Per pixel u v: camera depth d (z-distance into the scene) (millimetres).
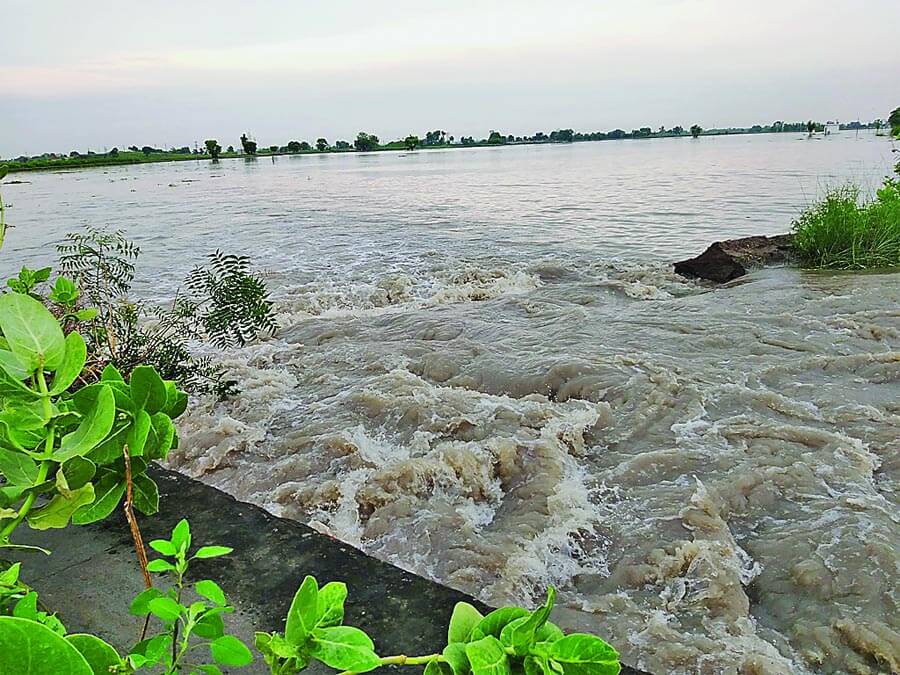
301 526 3320
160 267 14594
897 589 3539
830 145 81188
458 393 6223
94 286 6184
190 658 2324
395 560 4109
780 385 6371
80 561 3004
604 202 26109
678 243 16641
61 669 754
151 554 3062
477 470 4902
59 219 24891
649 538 4141
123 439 1256
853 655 3213
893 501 4453
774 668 3104
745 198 25625
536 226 20047
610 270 13109
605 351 7328
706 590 3676
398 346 7832
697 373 6609
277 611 2711
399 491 4715
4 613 1332
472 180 42812
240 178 56125
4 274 13859
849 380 6473
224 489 5004
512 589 3801
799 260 12703
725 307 9250
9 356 1186
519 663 875
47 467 1125
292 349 8148
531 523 4383
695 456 5051
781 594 3654
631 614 3520
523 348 7625
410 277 12789
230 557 3057
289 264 14664
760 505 4441
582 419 5633
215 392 6309
